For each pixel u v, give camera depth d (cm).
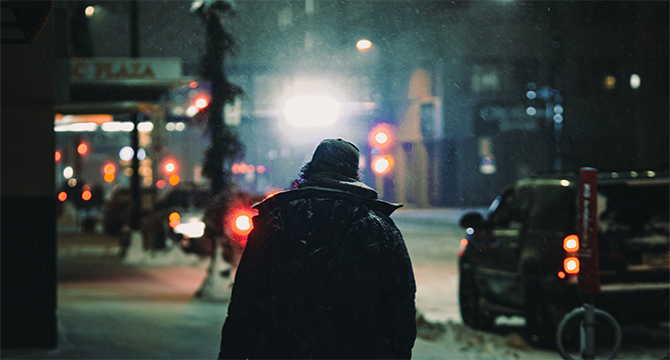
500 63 5131
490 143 5178
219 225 1316
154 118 2245
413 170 5453
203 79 1380
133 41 2281
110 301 1253
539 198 931
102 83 1537
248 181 6138
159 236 2083
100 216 3872
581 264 643
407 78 5262
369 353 309
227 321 317
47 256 839
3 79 823
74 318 1068
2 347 835
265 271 315
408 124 5353
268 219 319
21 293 836
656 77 1489
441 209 5175
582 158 4684
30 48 828
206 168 1356
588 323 659
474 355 833
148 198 2144
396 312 318
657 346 895
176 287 1470
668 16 4266
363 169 5556
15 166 830
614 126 4734
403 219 4216
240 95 1387
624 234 860
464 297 1060
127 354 819
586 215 638
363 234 315
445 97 5225
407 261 322
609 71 4756
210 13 1377
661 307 852
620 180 870
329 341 307
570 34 4791
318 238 313
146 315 1098
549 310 862
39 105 830
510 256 953
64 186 3875
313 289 309
